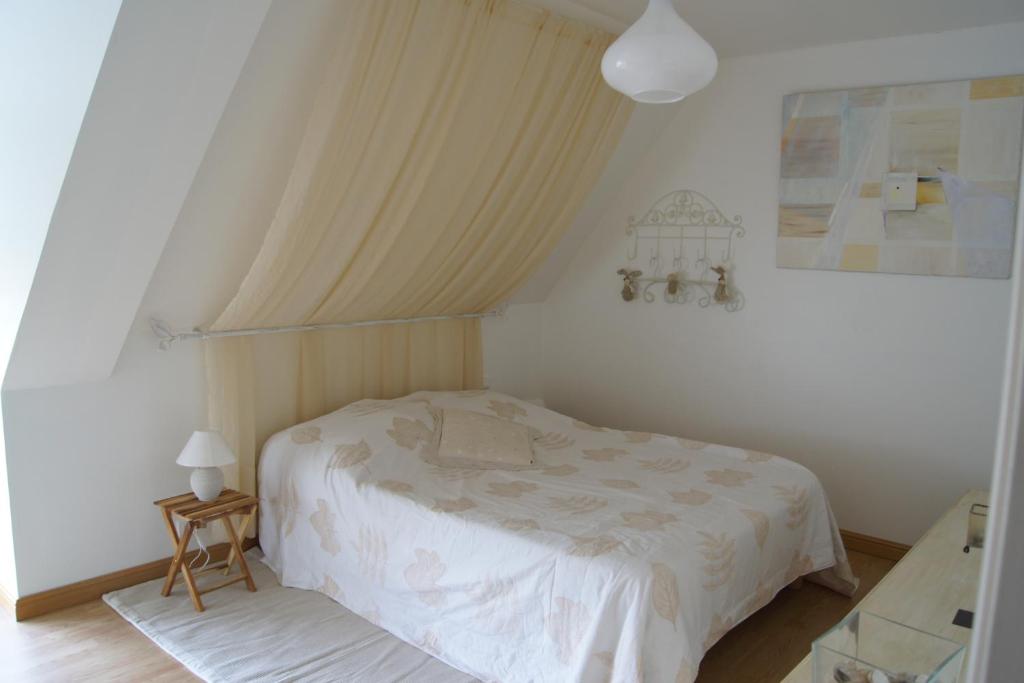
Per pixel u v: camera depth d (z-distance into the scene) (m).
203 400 3.26
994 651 0.51
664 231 4.30
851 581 3.13
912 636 1.45
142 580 3.14
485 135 3.25
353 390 3.81
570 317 4.83
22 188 2.48
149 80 2.24
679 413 4.36
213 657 2.58
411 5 2.63
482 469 3.23
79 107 2.21
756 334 3.99
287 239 2.95
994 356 3.26
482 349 4.49
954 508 2.76
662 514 2.67
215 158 2.66
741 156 3.94
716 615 2.40
